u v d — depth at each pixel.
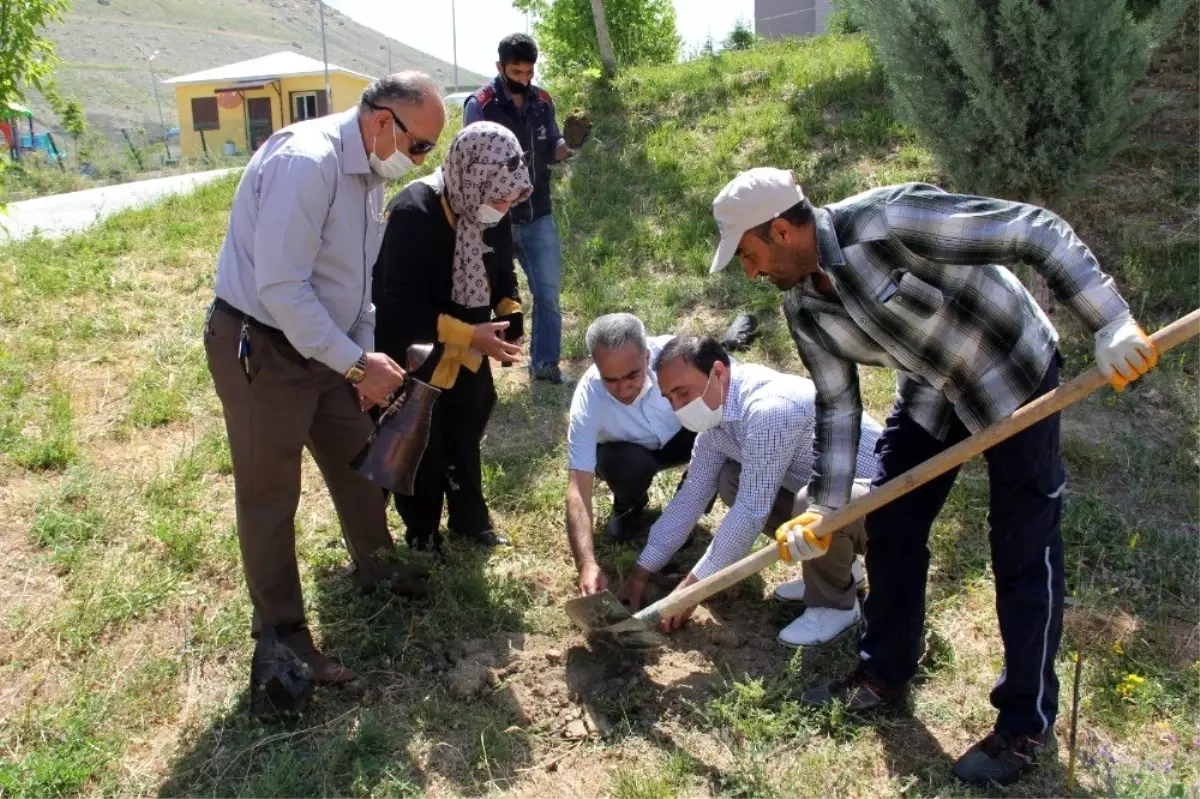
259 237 2.78
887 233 2.44
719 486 3.80
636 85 10.16
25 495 4.38
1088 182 5.41
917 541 2.99
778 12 16.94
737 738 3.10
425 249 3.56
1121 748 3.02
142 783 2.94
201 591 3.83
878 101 8.34
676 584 3.98
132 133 49.84
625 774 2.93
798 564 4.07
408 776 2.97
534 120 5.60
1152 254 5.75
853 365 2.91
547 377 5.83
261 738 3.12
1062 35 5.18
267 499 3.13
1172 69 7.64
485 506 4.23
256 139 34.47
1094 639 3.50
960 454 2.61
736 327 5.85
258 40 144.25
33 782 2.84
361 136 2.95
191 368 5.70
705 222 7.26
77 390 5.39
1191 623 3.60
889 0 5.72
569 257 7.20
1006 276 2.68
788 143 8.06
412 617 3.67
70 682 3.34
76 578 3.84
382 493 3.62
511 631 3.67
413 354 3.40
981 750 2.89
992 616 3.65
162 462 4.76
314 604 3.76
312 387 3.09
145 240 7.88
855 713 3.16
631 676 3.40
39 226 8.76
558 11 15.49
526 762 3.05
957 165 5.72
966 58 5.32
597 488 4.73
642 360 3.58
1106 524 4.11
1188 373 5.04
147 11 153.00
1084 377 2.41
